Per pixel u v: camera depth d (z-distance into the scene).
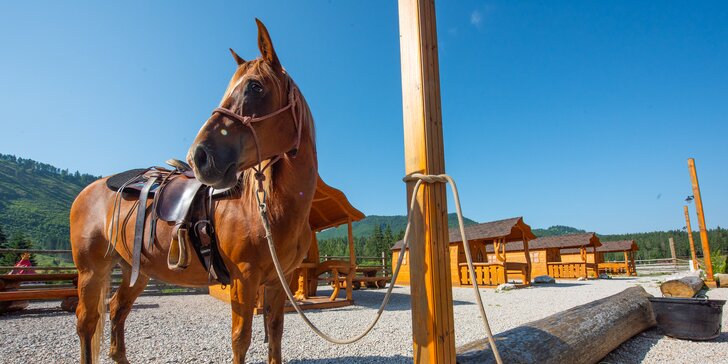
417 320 1.98
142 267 3.25
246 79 2.34
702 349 4.69
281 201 2.55
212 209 2.72
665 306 5.27
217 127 2.17
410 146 2.10
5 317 7.73
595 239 23.98
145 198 3.13
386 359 4.22
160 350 4.68
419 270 1.98
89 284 3.42
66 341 5.25
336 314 8.27
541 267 25.16
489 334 1.79
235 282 2.54
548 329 3.57
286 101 2.50
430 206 1.97
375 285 17.50
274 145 2.41
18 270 11.50
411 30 2.16
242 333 2.46
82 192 3.82
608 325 4.39
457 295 12.98
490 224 17.95
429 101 2.07
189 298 12.05
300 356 4.39
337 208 10.08
